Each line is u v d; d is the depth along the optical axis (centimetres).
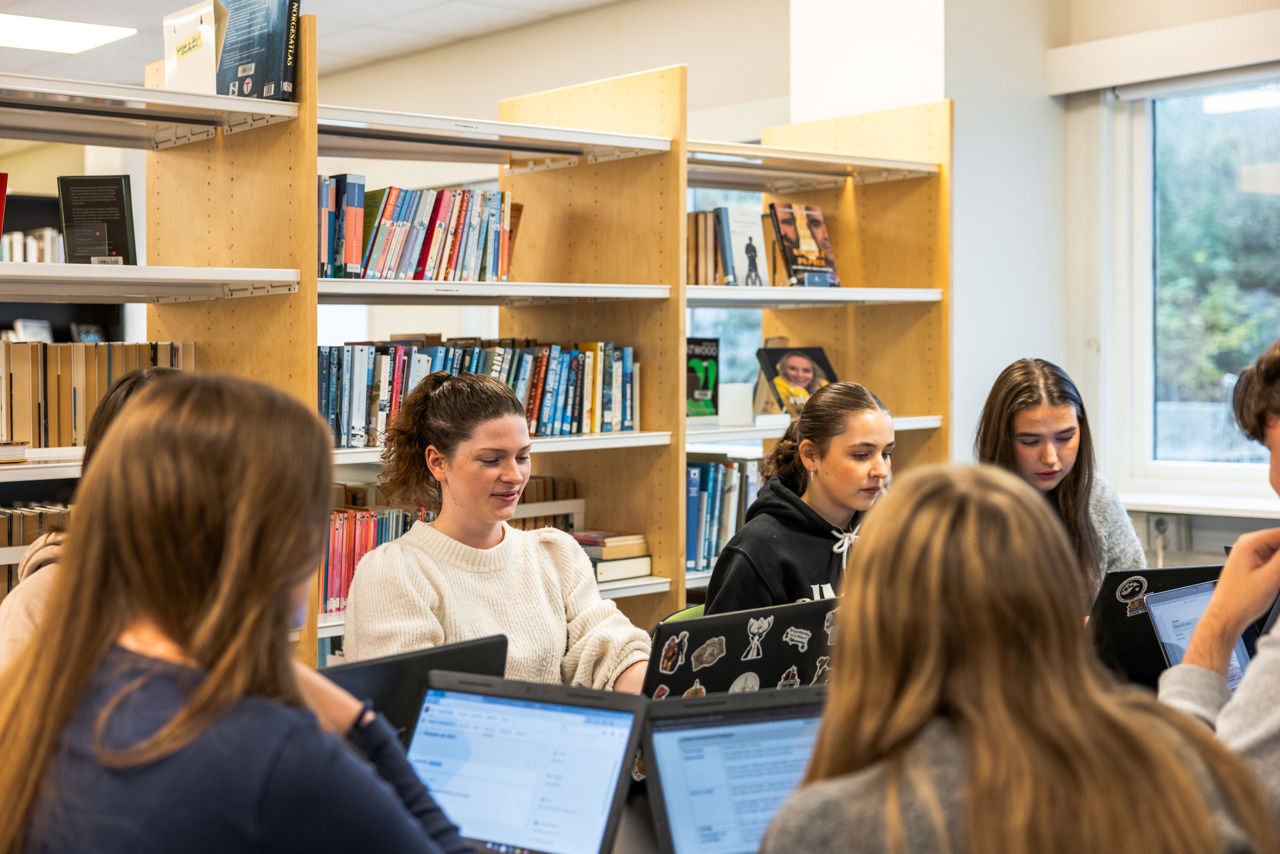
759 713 145
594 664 217
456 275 304
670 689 169
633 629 221
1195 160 411
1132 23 417
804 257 375
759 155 342
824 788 97
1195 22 397
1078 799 89
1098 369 428
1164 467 420
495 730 153
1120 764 91
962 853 89
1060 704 93
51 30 580
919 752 94
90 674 104
